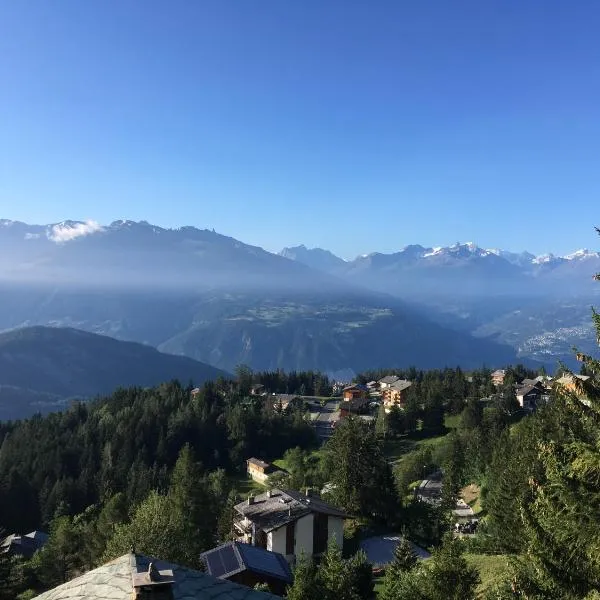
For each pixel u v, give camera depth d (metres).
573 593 17.83
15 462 139.50
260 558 48.53
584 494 17.70
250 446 153.62
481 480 92.50
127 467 132.38
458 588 28.78
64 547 71.44
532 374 195.00
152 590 10.91
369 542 65.25
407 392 177.75
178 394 181.50
